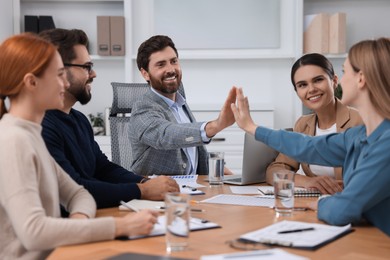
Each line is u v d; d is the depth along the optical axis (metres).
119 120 3.12
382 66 1.42
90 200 1.53
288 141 1.76
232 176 2.49
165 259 1.04
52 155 1.70
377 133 1.44
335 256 1.09
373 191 1.36
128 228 1.25
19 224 1.20
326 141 1.69
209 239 1.23
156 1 4.48
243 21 4.50
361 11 4.38
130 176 2.15
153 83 2.81
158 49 2.77
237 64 4.50
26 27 4.14
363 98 1.48
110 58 4.32
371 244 1.20
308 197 1.90
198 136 2.22
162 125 2.41
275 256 1.01
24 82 1.32
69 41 1.92
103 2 4.43
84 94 1.99
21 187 1.22
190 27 4.52
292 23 4.45
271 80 4.49
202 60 4.51
